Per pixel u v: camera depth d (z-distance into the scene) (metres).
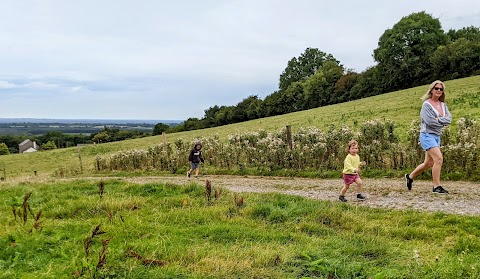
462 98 26.47
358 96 71.75
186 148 19.58
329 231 6.27
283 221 6.96
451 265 4.25
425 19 64.25
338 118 31.11
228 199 8.71
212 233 6.12
